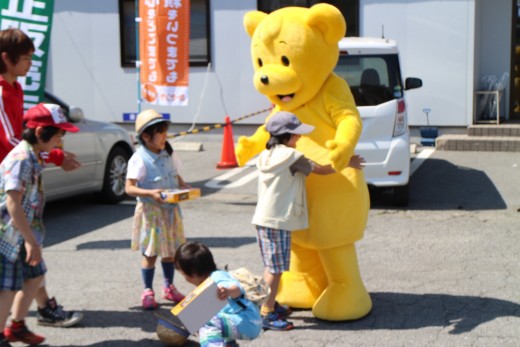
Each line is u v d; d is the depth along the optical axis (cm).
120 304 589
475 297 587
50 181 853
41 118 468
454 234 790
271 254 516
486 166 1160
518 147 1270
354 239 539
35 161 468
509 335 508
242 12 1417
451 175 1105
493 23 1439
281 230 513
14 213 453
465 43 1323
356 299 542
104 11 1490
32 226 478
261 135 573
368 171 887
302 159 507
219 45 1438
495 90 1385
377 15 1359
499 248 730
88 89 1520
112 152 980
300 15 529
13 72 501
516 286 612
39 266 490
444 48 1333
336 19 515
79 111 874
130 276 662
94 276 662
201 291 384
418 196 988
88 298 603
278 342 503
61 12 1508
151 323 548
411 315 551
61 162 519
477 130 1320
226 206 963
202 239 789
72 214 924
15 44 493
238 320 400
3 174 460
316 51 521
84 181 921
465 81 1332
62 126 476
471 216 876
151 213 555
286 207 511
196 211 934
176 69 1080
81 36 1509
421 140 1355
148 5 1073
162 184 560
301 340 506
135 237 564
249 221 876
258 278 419
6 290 464
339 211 529
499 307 564
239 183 1108
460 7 1316
